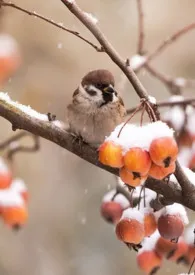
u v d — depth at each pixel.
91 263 13.77
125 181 4.76
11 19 12.83
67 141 5.52
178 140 6.94
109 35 14.78
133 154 4.59
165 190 5.23
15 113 5.46
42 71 13.73
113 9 14.80
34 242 13.73
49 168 14.09
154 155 4.57
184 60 15.10
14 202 6.87
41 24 13.34
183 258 6.11
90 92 6.83
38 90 13.62
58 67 13.90
